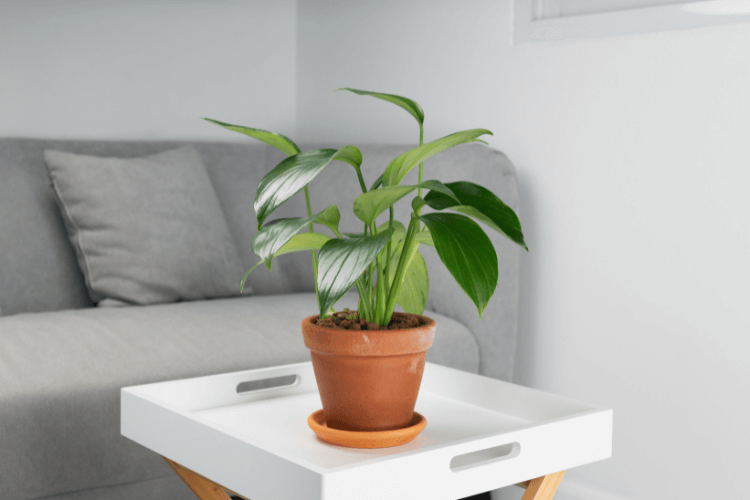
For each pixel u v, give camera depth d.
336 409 0.97
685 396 1.69
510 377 1.90
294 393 1.28
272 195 0.83
